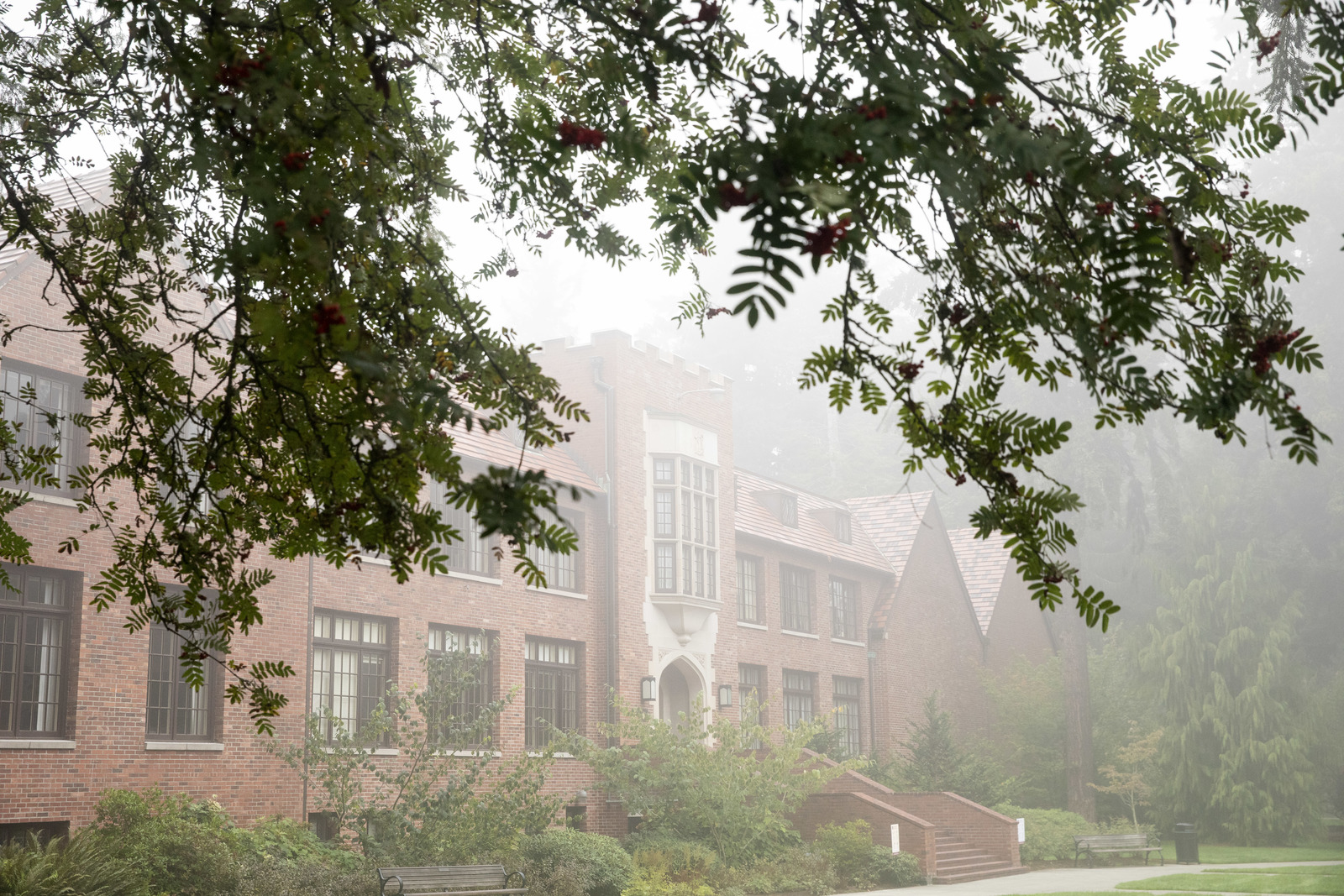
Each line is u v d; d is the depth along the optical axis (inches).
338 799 660.1
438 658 718.5
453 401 116.0
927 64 91.2
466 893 608.4
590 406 997.8
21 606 573.0
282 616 699.4
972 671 1429.6
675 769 835.4
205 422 151.1
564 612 922.7
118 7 124.0
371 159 131.5
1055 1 112.1
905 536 1389.0
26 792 559.8
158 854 540.4
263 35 119.3
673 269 157.3
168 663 644.7
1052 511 112.0
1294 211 103.6
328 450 125.1
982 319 110.6
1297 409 97.3
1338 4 99.9
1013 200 106.3
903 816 927.0
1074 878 922.7
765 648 1124.5
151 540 161.2
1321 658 1660.9
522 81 150.6
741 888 772.6
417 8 139.8
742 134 80.3
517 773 714.8
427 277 138.7
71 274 165.3
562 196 147.7
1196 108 106.2
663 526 1018.7
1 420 177.6
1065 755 1330.0
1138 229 85.0
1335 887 729.0
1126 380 100.7
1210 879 823.1
